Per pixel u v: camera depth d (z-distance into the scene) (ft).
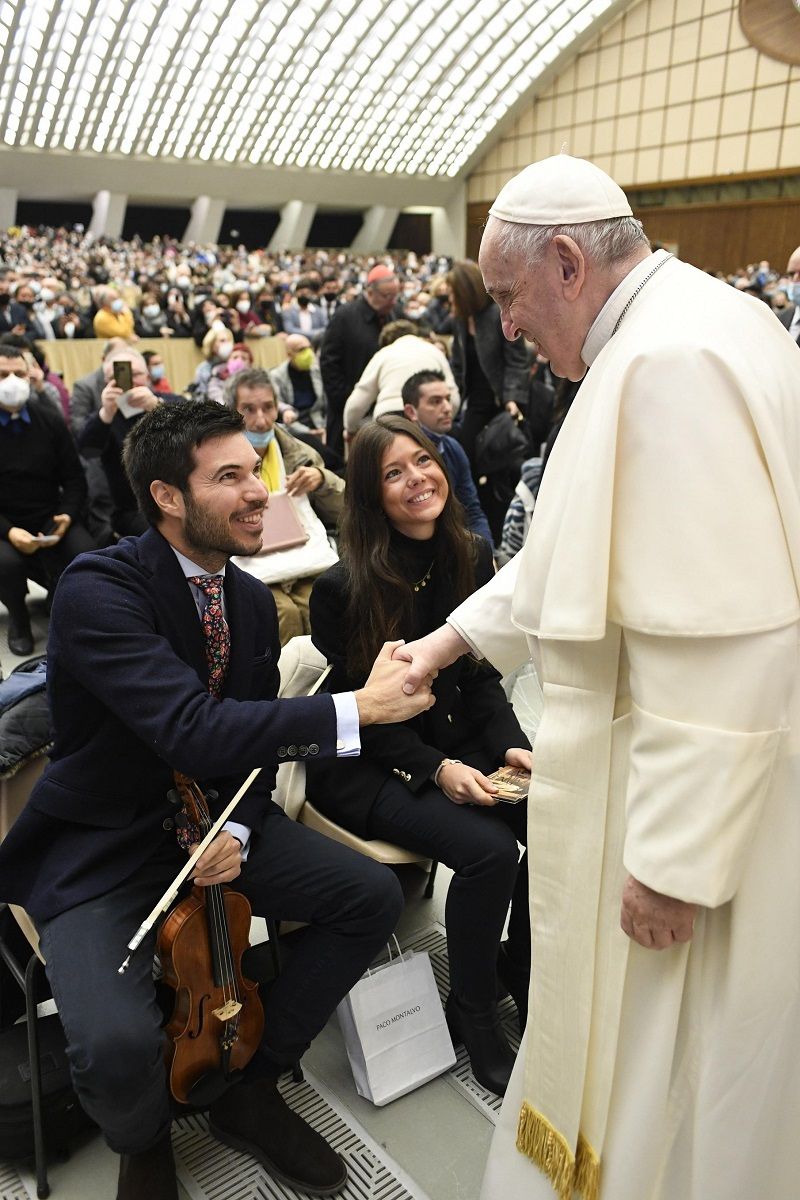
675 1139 3.48
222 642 4.93
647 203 64.18
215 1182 4.71
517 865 5.24
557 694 3.55
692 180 60.39
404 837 5.41
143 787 4.69
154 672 4.36
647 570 2.97
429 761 5.50
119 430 11.59
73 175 73.77
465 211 83.61
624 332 3.19
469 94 71.87
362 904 4.71
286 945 6.31
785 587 2.88
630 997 3.48
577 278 3.31
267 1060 4.83
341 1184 4.65
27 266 47.93
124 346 13.74
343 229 91.66
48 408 11.80
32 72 61.93
